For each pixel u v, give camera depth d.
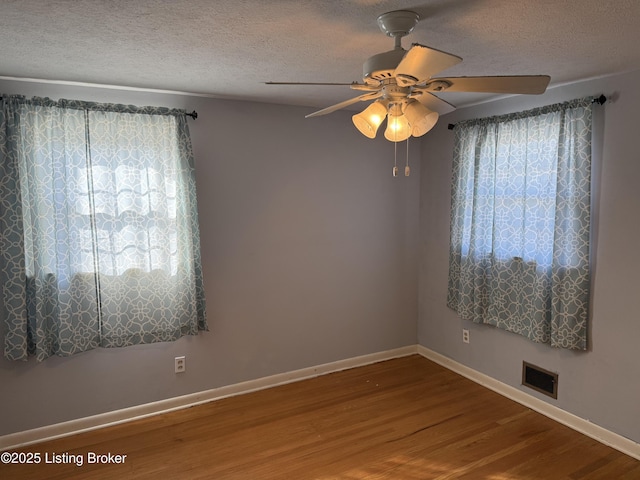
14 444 2.74
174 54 2.16
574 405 2.90
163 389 3.16
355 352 3.97
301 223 3.59
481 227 3.39
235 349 3.41
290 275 3.58
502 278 3.27
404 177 4.05
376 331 4.06
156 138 2.91
